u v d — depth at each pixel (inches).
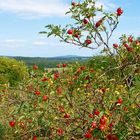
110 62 34.2
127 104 27.9
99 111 29.2
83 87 34.2
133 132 27.6
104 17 32.3
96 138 28.1
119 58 33.2
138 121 26.9
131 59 33.0
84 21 32.4
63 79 35.1
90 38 32.6
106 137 27.6
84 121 32.7
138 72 32.5
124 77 32.6
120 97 29.0
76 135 33.5
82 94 34.2
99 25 32.3
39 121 33.4
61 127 34.8
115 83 32.9
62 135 33.9
